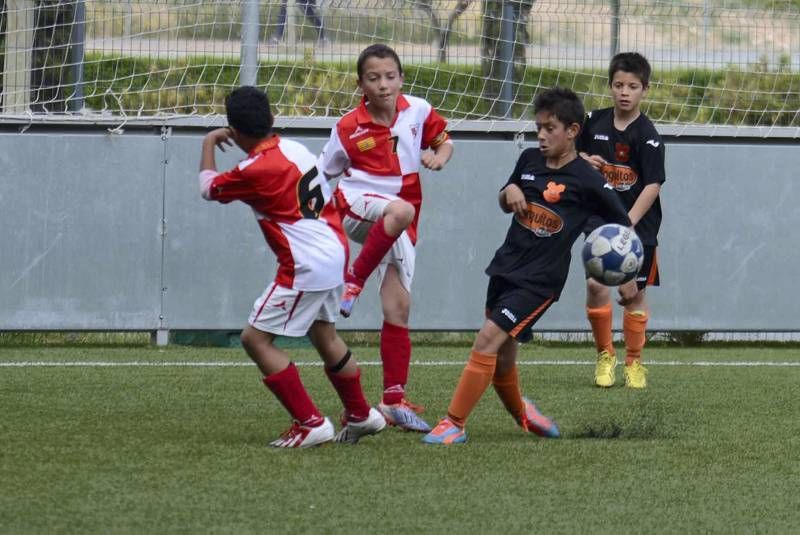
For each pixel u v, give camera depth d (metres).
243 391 22.22
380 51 19.20
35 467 15.05
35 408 19.88
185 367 25.89
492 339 17.08
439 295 31.22
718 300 32.16
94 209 30.11
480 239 31.27
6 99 31.98
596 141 23.91
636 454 16.56
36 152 29.88
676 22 33.75
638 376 24.00
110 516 12.77
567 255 17.39
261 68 32.41
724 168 32.09
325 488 14.19
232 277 30.53
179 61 32.31
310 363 27.14
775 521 13.13
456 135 31.64
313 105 32.47
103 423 18.45
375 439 17.56
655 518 13.17
